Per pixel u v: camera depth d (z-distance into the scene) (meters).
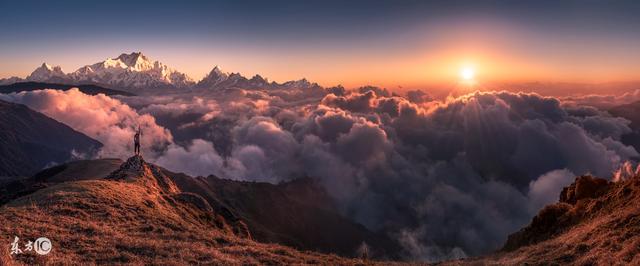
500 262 28.22
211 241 27.42
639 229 21.59
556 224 38.62
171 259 20.72
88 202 31.88
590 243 23.27
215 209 48.47
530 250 30.19
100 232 24.48
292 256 26.78
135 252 21.56
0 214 25.98
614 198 34.09
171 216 35.06
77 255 19.69
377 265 28.44
